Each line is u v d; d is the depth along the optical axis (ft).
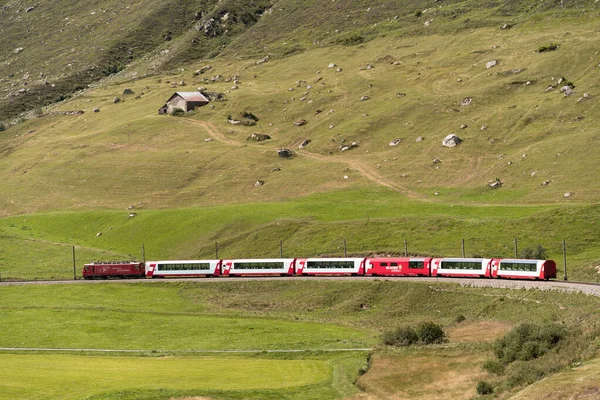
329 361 338.95
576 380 238.89
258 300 515.91
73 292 546.67
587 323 306.76
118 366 335.47
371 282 499.10
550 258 527.40
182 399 269.64
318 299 494.59
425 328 360.69
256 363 339.77
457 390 279.49
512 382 264.52
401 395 281.33
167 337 416.67
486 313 415.85
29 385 289.94
